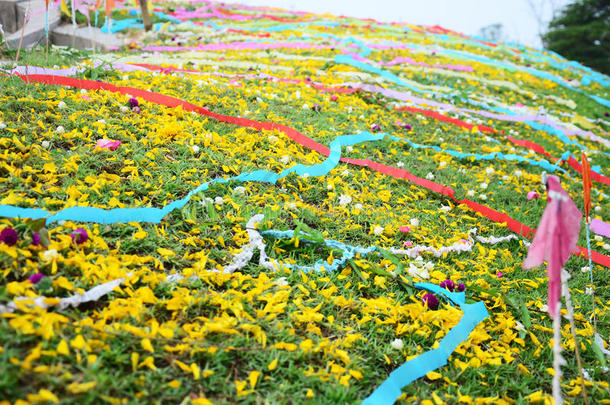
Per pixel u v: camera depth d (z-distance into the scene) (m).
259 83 5.85
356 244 3.19
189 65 6.30
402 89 7.25
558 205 1.84
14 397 1.66
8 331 1.87
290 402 1.99
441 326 2.57
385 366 2.34
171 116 4.07
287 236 2.97
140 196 3.03
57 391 1.74
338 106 5.55
